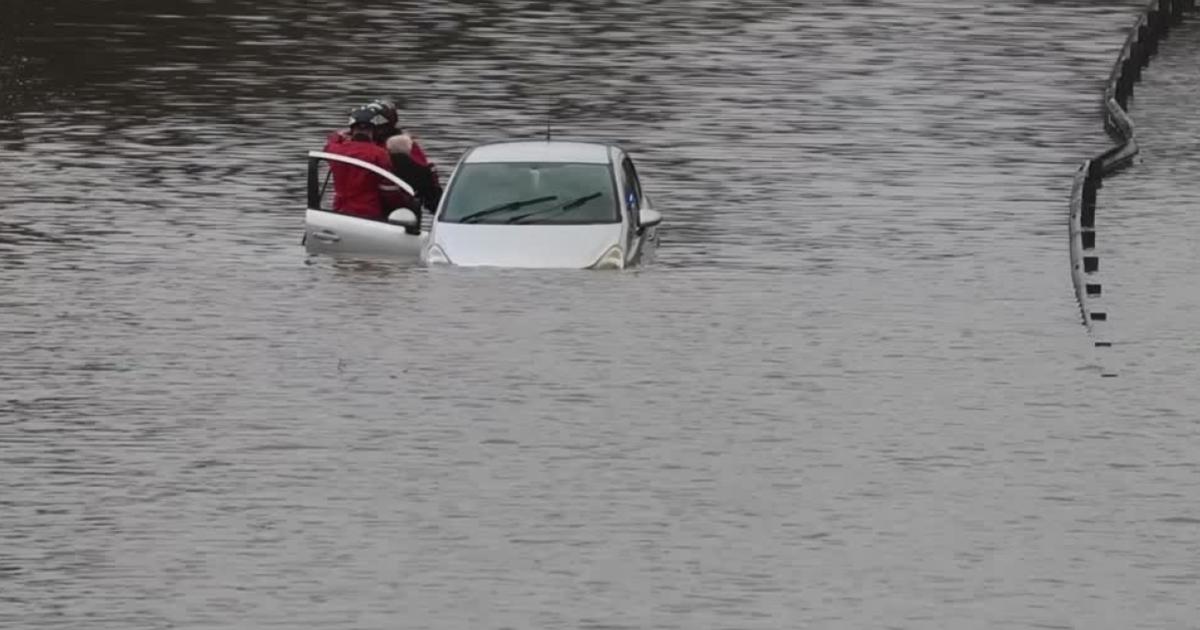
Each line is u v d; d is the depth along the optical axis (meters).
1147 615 37.94
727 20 130.00
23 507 43.91
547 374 55.22
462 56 114.50
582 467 47.00
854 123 97.25
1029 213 78.50
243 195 80.75
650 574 40.00
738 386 54.25
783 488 45.50
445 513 43.66
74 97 101.44
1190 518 43.50
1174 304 64.00
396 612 38.03
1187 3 138.75
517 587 39.31
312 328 60.12
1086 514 43.75
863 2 139.75
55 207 78.00
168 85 104.94
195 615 37.81
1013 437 49.69
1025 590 39.19
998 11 136.88
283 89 104.12
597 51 116.75
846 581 39.66
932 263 69.94
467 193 69.19
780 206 79.31
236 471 46.53
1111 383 54.91
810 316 62.19
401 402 52.44
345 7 133.62
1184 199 81.25
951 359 57.25
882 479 46.19
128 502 44.28
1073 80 110.62
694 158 88.50
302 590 39.12
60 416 51.00
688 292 65.00
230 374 55.09
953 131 95.81
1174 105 103.69
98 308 62.66
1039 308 63.50
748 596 38.84
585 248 67.50
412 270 67.69
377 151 71.00
